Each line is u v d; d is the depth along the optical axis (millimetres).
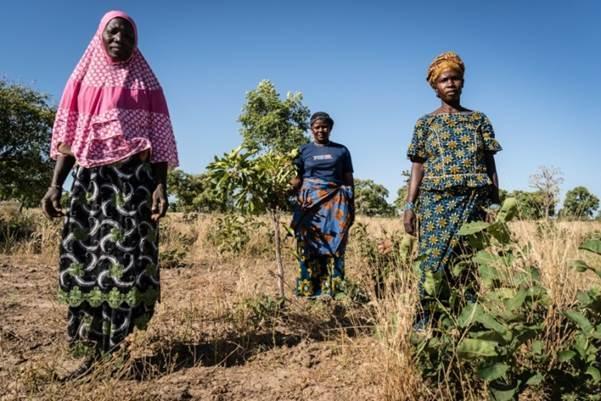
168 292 5613
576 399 2393
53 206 3164
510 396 2281
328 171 5359
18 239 9711
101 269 3043
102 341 3086
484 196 3551
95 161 3057
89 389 2822
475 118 3600
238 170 4801
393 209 36406
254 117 15172
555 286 2830
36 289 5738
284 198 5258
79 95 3160
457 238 3443
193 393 2914
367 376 3016
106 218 3059
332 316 4480
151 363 3340
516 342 2367
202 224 11922
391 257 4543
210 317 4379
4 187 20047
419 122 3660
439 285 2947
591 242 2633
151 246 3172
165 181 3246
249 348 3670
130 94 3145
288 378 3145
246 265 7605
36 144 20594
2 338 3793
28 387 2873
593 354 2424
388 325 3000
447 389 2555
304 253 5273
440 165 3521
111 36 3109
